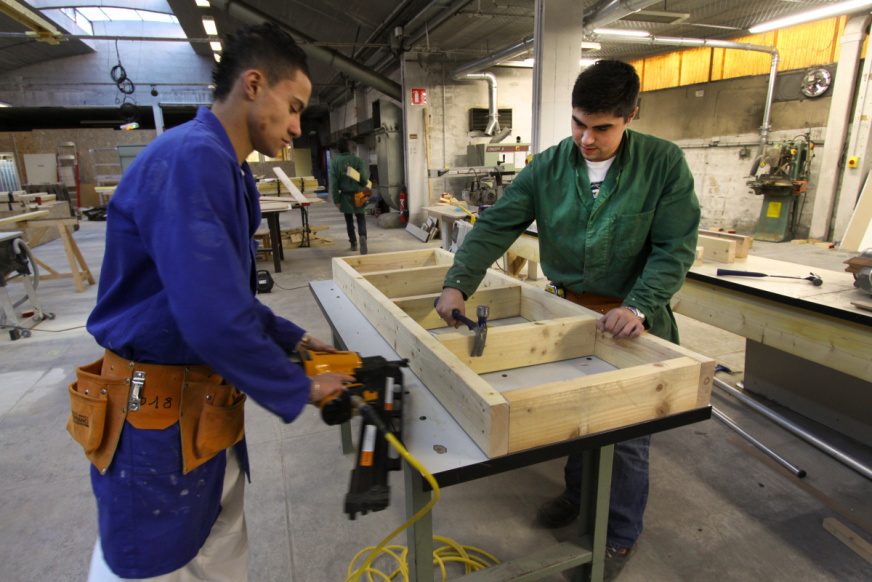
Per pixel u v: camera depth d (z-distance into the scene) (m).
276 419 2.40
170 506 0.87
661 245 1.34
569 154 1.39
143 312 0.82
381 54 8.91
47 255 6.50
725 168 7.18
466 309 1.66
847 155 5.70
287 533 1.66
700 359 1.06
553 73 4.44
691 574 1.47
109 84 12.31
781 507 1.74
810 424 2.26
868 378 1.53
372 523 1.71
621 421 1.00
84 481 1.94
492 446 0.89
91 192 12.99
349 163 5.93
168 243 0.70
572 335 1.36
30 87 12.38
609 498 1.29
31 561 1.55
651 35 5.88
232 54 0.81
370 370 1.06
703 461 2.01
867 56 5.35
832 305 1.58
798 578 1.45
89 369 0.93
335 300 1.88
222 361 0.71
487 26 6.29
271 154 0.93
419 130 7.98
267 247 6.45
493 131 7.75
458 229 3.91
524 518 1.73
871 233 2.75
